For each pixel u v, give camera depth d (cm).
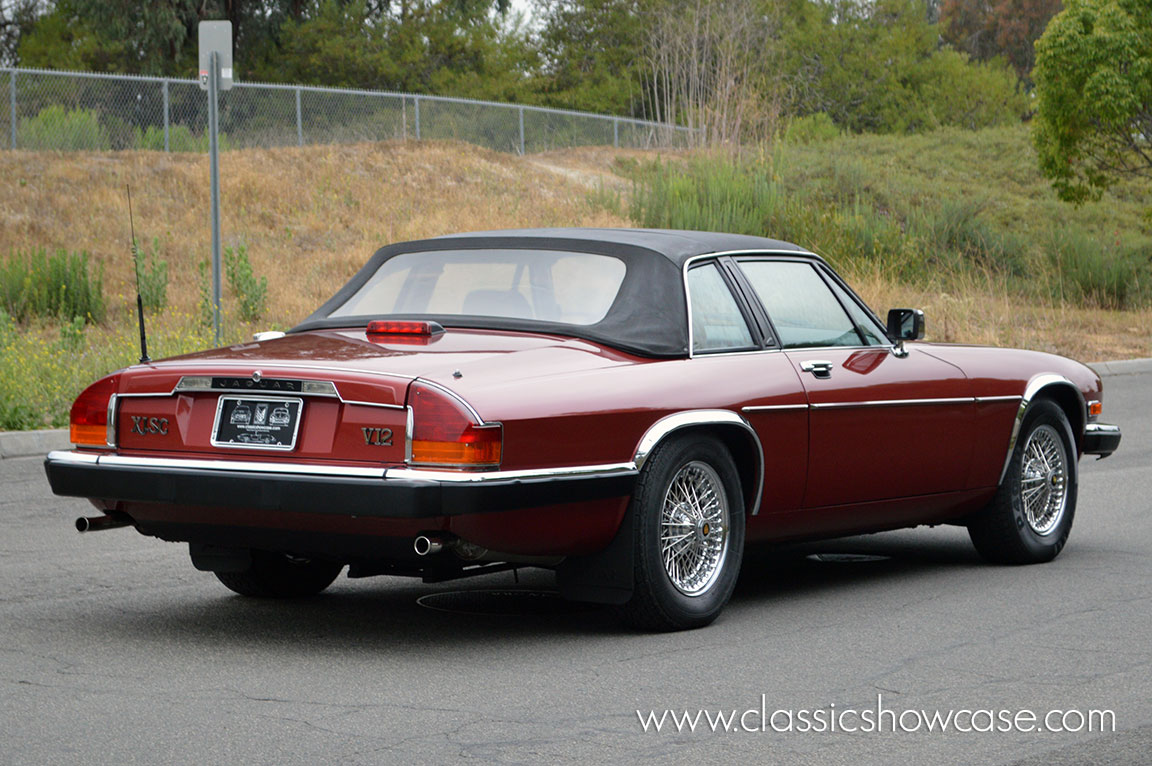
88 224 2436
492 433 500
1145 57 2716
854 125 5978
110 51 4709
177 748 416
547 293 596
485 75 5472
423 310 608
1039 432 754
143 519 555
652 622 570
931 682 502
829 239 2480
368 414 508
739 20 3931
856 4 6319
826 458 628
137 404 555
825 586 691
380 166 3066
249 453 525
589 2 5753
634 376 557
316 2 5166
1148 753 421
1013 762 412
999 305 2369
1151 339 2234
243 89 3178
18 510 897
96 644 553
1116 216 3569
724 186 2595
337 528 511
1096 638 572
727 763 408
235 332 1795
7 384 1216
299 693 480
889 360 673
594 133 3872
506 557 527
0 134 2717
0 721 444
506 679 501
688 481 577
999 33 7456
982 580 706
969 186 3712
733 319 616
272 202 2723
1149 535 839
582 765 404
